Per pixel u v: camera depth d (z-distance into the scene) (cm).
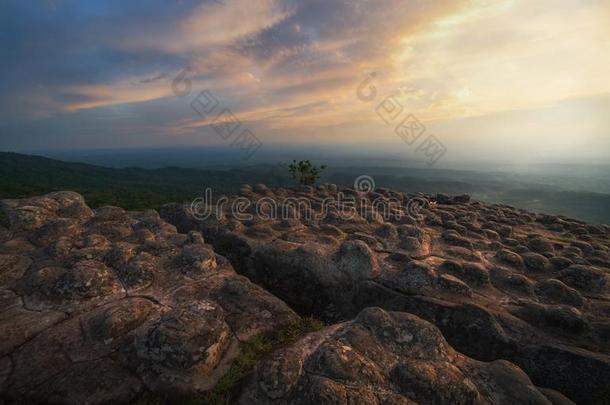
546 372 786
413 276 1070
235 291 955
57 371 635
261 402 577
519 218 2211
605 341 823
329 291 1191
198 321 681
